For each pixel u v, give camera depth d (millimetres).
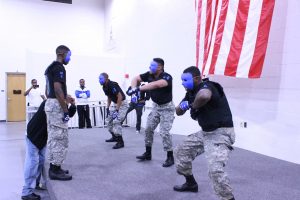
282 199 2488
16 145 6012
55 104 2906
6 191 3395
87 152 4312
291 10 3719
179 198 2535
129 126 7570
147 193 2658
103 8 10766
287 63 3768
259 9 3777
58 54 2957
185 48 5703
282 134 3859
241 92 4492
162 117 3463
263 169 3395
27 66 7379
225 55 4133
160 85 3230
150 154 3824
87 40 10602
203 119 2135
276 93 3926
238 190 2703
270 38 3988
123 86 8406
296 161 3678
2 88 9836
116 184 2902
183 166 2545
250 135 4359
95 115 8141
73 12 10375
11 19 9695
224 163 2041
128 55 8266
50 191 2891
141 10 7426
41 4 9984
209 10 4586
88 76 8125
